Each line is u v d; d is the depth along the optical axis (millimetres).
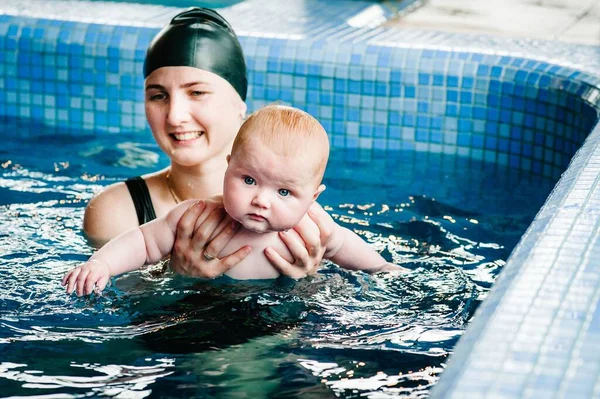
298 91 5094
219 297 2889
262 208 2766
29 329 2689
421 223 3820
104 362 2504
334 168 4617
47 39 5285
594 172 2867
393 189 4301
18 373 2430
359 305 2902
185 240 2980
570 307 1954
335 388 2379
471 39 5371
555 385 1667
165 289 2934
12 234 3451
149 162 4559
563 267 2145
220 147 3271
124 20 5492
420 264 3320
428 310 2887
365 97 5000
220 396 2326
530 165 4730
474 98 4840
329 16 5828
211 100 3186
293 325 2740
